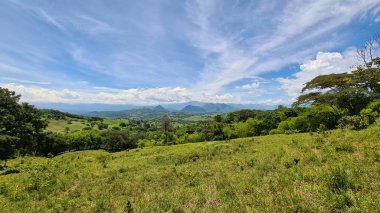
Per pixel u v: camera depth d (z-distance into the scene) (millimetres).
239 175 13117
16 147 38250
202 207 8922
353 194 6953
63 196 14945
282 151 18484
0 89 39062
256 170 13547
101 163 30406
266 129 70500
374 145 13688
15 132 37531
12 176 24859
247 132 72062
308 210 6770
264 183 10039
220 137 77625
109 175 21000
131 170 23438
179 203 9602
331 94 44812
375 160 10383
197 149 33031
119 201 11906
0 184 19719
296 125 50188
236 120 110500
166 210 9219
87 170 24578
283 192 8273
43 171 24297
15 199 14938
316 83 47688
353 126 24188
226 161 20422
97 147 112375
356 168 9141
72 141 102062
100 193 14539
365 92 41156
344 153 12867
